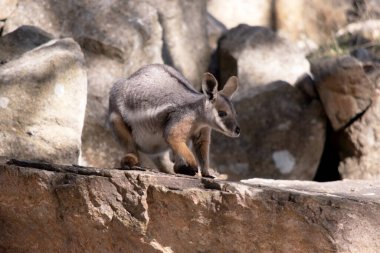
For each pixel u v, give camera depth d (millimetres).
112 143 22047
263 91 24391
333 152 25125
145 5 24391
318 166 24500
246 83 24828
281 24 31469
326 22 32344
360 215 12711
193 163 15797
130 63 23375
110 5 24031
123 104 16766
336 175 24953
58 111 18531
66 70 18812
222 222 13594
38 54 19062
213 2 30531
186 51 25500
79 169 15125
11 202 15758
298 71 25125
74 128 18625
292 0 31922
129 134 16766
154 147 17031
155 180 14188
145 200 14250
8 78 18359
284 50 25688
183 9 25781
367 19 32156
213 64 26484
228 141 24062
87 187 14734
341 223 12734
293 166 24016
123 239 14633
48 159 17984
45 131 18250
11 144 17797
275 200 13148
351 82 23422
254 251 13484
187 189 13828
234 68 25406
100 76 22797
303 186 15797
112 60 23156
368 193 14797
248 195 13312
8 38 21203
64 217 15133
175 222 14016
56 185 15125
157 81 16531
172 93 16234
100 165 21844
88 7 24000
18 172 15516
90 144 21891
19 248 16062
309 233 12914
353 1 33188
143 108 16406
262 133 24203
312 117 24297
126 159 16453
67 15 23922
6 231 16125
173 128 15867
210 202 13617
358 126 23719
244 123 24203
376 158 23609
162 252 14242
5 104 18125
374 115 23547
